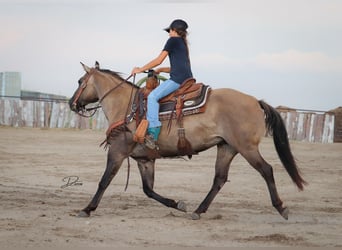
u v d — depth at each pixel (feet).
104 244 25.58
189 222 30.07
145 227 28.81
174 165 53.06
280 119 30.01
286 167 29.84
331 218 31.89
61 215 31.19
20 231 27.40
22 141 67.05
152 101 30.53
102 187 31.01
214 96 30.30
